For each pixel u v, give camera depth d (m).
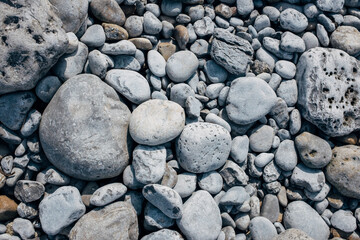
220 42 2.87
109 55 2.68
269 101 2.79
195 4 3.00
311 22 3.18
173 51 2.90
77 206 2.34
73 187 2.41
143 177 2.40
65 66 2.51
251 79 2.81
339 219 2.87
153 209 2.46
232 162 2.77
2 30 2.21
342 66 2.97
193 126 2.62
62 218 2.33
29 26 2.24
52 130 2.36
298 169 2.88
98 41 2.61
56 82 2.49
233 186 2.73
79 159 2.35
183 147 2.56
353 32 3.18
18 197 2.45
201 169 2.63
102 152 2.38
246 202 2.70
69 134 2.34
